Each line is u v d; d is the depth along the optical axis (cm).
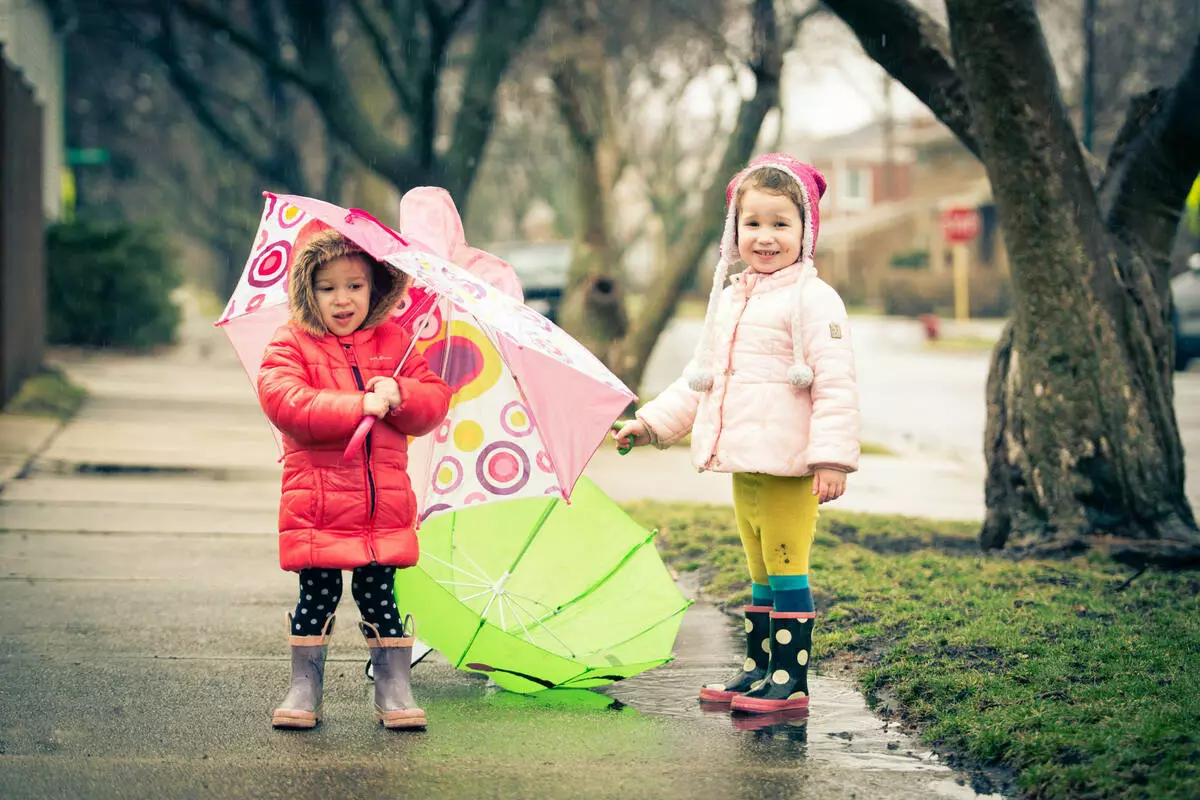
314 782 323
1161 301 613
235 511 739
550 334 376
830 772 334
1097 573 542
